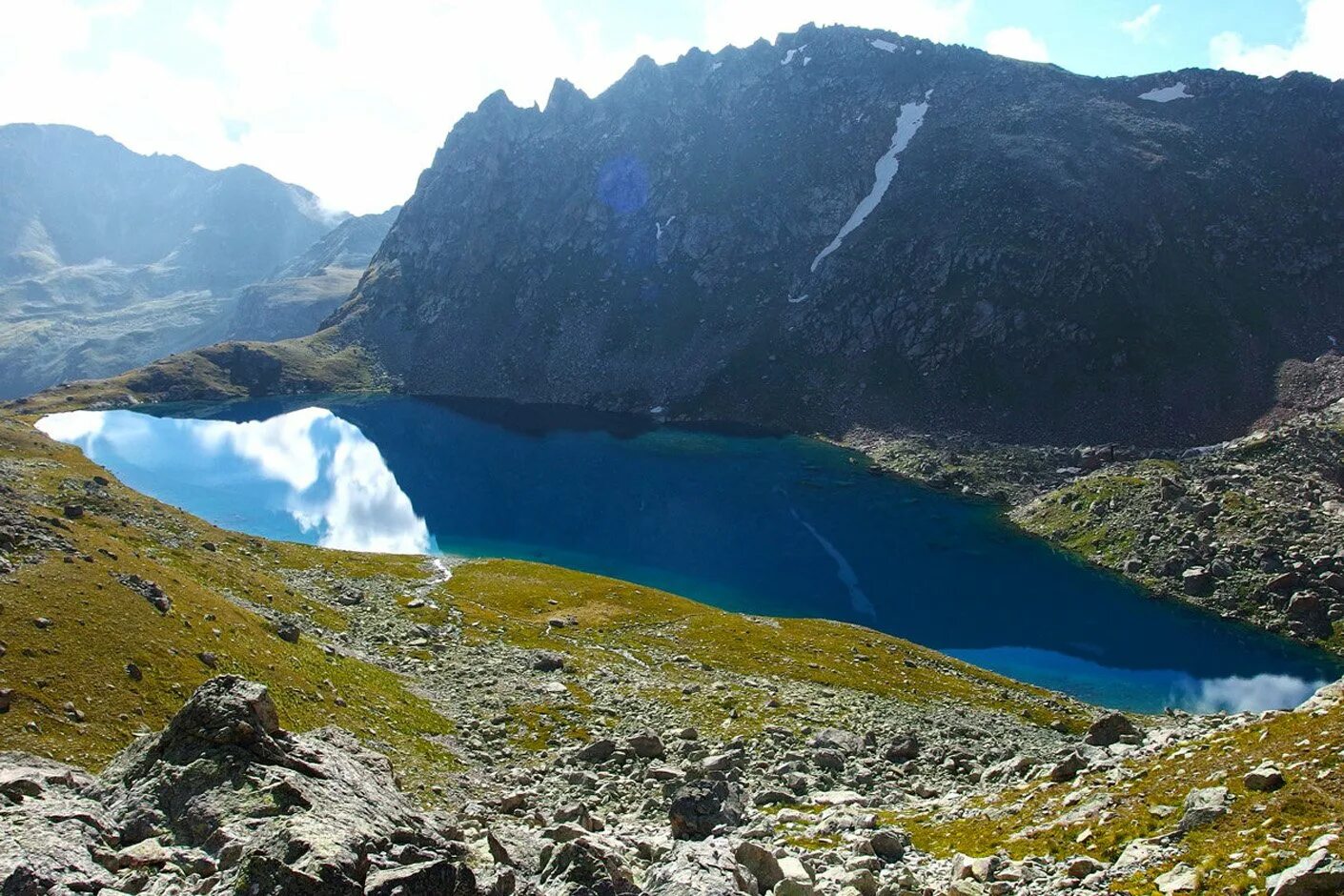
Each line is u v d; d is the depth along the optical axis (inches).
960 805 1585.9
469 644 2994.6
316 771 1022.4
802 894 928.3
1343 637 4237.2
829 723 2393.0
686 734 2180.1
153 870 781.9
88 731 1395.2
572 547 6427.2
